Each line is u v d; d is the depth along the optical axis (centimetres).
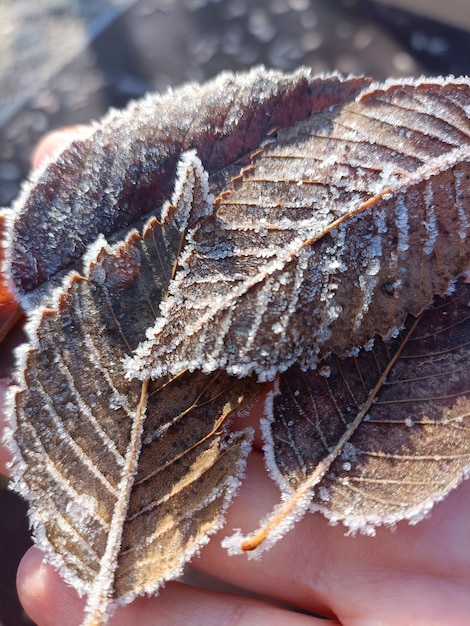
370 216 8
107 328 8
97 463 8
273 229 8
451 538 9
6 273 9
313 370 8
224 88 9
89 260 8
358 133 9
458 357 8
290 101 9
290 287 8
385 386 8
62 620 9
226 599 9
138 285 8
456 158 8
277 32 20
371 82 9
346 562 9
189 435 8
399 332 9
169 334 8
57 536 8
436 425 8
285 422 8
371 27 20
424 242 8
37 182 9
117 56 20
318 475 8
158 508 8
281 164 9
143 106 9
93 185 9
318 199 8
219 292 8
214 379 8
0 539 14
